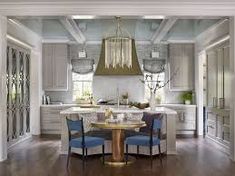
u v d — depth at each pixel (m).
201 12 6.52
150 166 6.10
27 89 9.45
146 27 8.83
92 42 11.08
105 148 7.12
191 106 10.39
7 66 7.72
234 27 6.52
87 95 10.98
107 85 10.81
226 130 7.56
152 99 7.65
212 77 8.73
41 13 6.50
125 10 6.50
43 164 6.23
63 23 7.73
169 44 10.74
